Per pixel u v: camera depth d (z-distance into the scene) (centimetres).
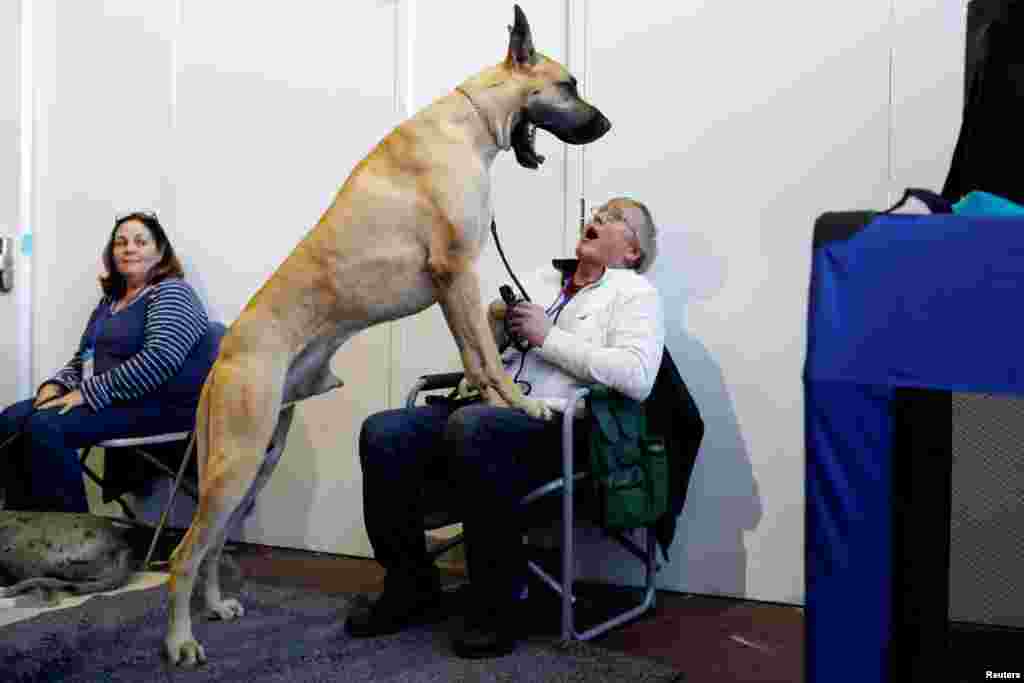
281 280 175
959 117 194
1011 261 76
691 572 222
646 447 185
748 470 215
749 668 167
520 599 209
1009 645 77
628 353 182
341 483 267
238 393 166
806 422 83
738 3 217
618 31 232
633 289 196
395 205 175
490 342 177
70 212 315
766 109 214
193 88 294
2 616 196
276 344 171
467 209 175
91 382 248
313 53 275
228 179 289
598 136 192
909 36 198
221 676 159
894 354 80
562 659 166
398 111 261
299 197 278
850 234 84
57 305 318
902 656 79
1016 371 74
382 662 166
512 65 187
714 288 220
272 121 281
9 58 321
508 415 174
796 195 211
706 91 221
